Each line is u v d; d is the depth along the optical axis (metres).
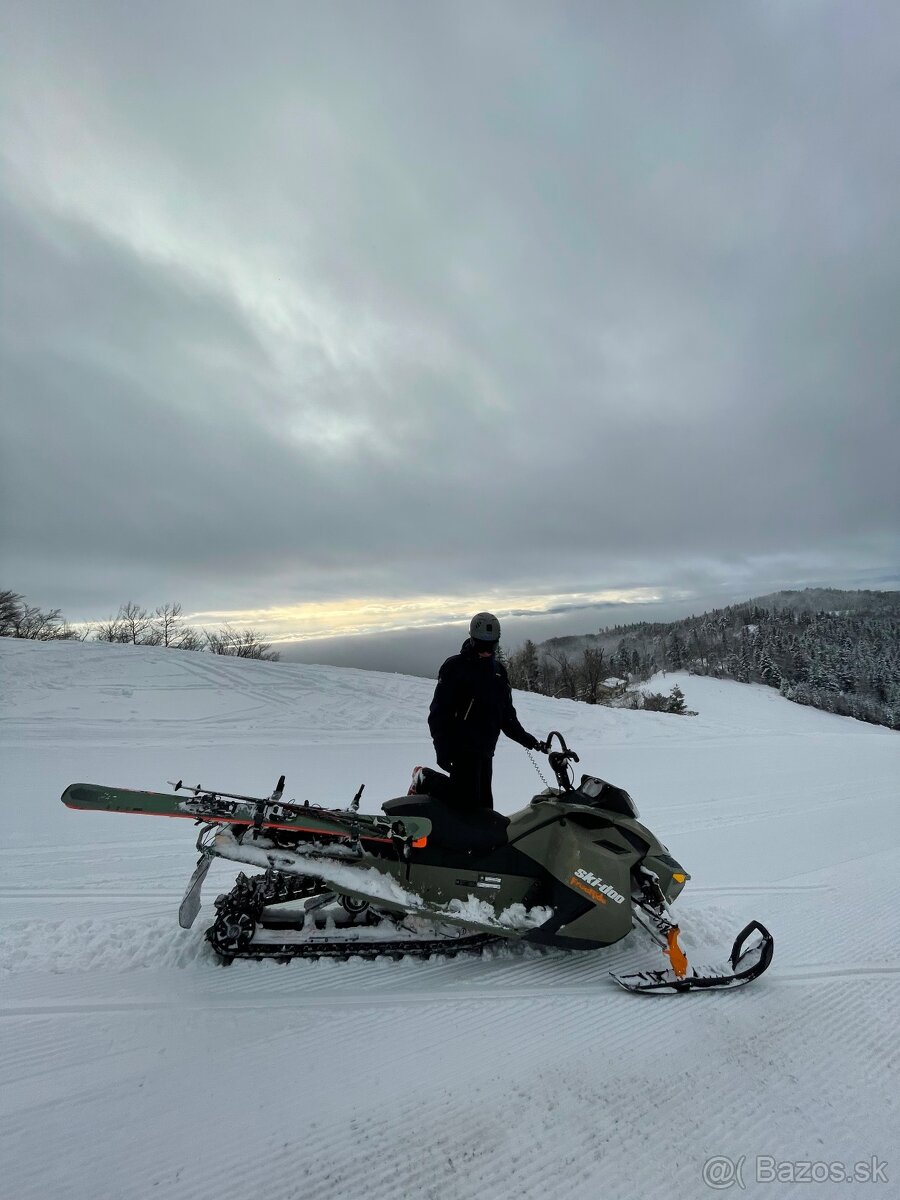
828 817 6.43
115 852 4.63
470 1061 2.33
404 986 2.82
